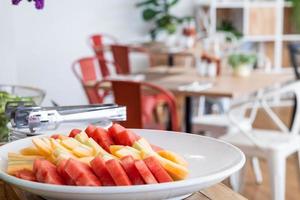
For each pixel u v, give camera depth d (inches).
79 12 223.1
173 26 228.8
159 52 200.4
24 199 39.4
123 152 37.8
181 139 45.8
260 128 214.8
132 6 237.6
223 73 153.6
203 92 121.8
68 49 222.2
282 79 144.3
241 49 251.0
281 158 116.6
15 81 93.7
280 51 255.8
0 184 42.6
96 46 202.7
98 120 47.9
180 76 147.4
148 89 121.6
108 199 32.8
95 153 38.6
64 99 223.9
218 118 149.9
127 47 188.7
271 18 250.4
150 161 35.6
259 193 140.8
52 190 32.9
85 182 33.9
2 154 41.4
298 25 258.1
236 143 121.0
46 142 40.4
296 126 126.2
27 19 210.5
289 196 136.1
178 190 33.8
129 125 116.4
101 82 129.4
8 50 92.0
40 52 215.6
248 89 126.1
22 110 45.8
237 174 123.0
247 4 244.8
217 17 247.9
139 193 32.8
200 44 210.2
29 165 38.3
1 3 90.0
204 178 34.5
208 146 43.6
